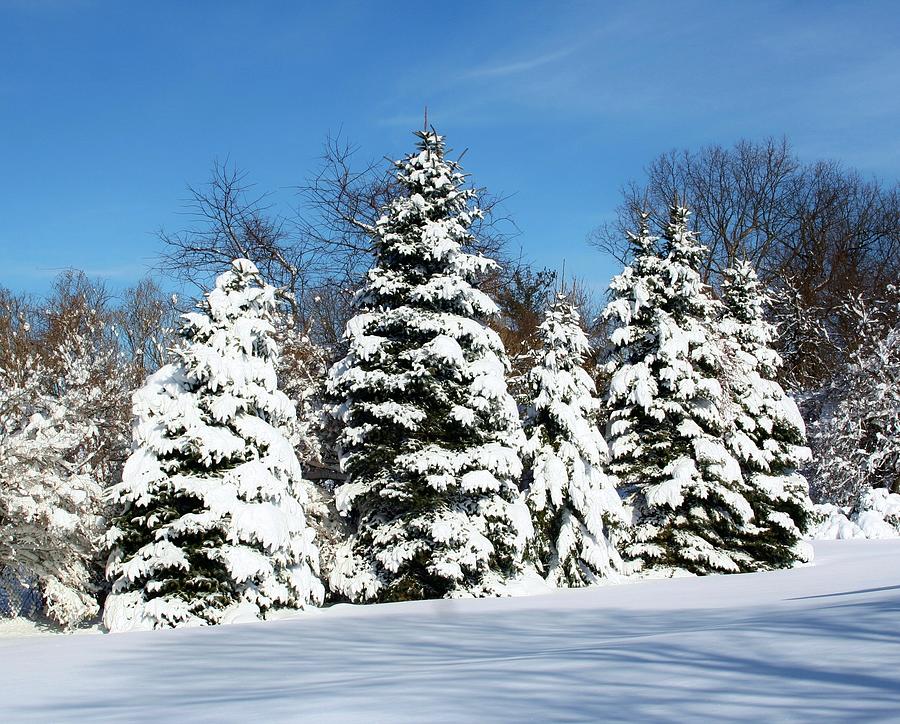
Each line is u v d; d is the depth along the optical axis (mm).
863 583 15000
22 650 11031
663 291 25719
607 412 25703
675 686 5625
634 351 25812
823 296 45406
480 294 20234
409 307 19844
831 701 4812
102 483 21375
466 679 6355
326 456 23531
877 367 36469
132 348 37094
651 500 23609
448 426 19609
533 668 6750
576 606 14758
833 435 36312
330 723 5035
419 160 20812
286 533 16016
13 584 17719
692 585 18344
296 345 23828
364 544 19219
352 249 28922
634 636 9180
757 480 25625
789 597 13273
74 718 5891
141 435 16156
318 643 10328
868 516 33750
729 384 25766
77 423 19266
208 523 15383
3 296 32719
